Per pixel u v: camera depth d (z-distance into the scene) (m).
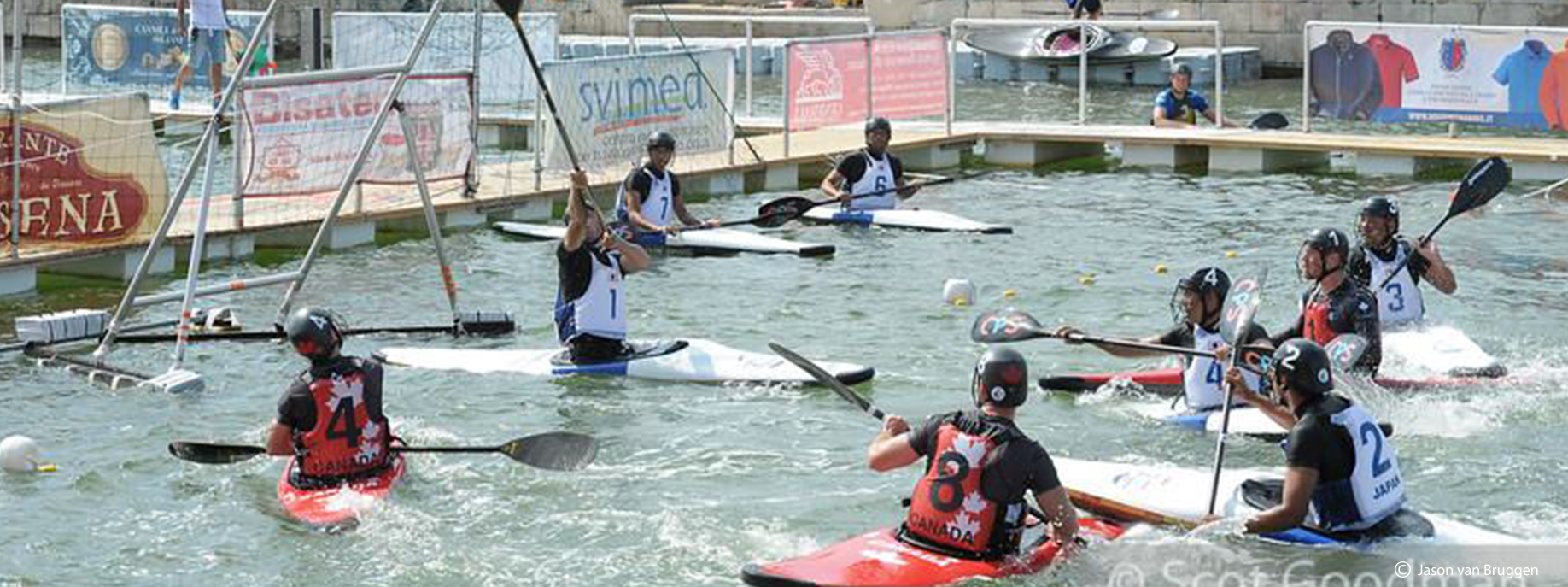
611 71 33.22
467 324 23.50
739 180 35.75
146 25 42.75
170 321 23.48
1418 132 41.62
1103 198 34.41
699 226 28.38
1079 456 18.05
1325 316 19.53
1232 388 15.87
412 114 30.09
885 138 31.66
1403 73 37.91
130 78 43.16
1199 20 54.59
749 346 22.80
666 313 24.64
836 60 37.47
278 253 28.72
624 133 33.66
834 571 13.93
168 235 27.28
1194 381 19.03
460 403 19.97
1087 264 27.94
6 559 15.26
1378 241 21.69
